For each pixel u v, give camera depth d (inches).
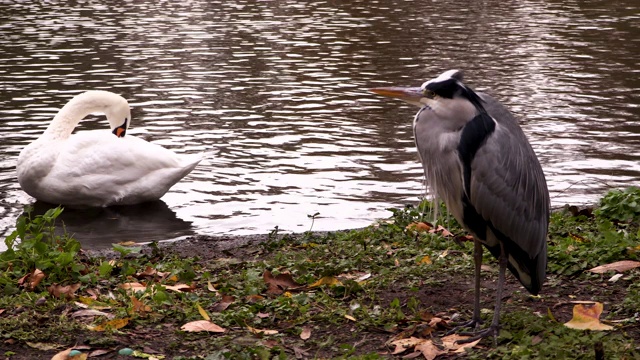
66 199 427.8
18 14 1065.5
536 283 224.4
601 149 503.2
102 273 271.3
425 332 221.5
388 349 213.2
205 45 861.8
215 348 213.3
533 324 216.4
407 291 255.9
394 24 1013.8
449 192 218.4
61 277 264.1
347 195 427.2
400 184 442.9
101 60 772.6
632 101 625.0
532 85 679.1
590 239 291.6
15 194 442.9
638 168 466.0
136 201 432.8
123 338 219.8
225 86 677.9
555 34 939.3
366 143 520.4
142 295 248.4
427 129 217.0
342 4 1197.7
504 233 216.7
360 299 246.1
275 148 510.3
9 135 526.0
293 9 1145.4
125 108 467.8
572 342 203.9
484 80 697.6
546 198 225.8
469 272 271.6
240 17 1068.5
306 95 649.0
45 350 212.5
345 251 297.4
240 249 321.7
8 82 673.6
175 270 279.3
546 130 545.0
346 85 683.4
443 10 1139.9
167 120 569.6
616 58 797.9
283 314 237.6
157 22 1018.7
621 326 215.5
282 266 283.9
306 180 451.5
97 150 429.1
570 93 651.5
